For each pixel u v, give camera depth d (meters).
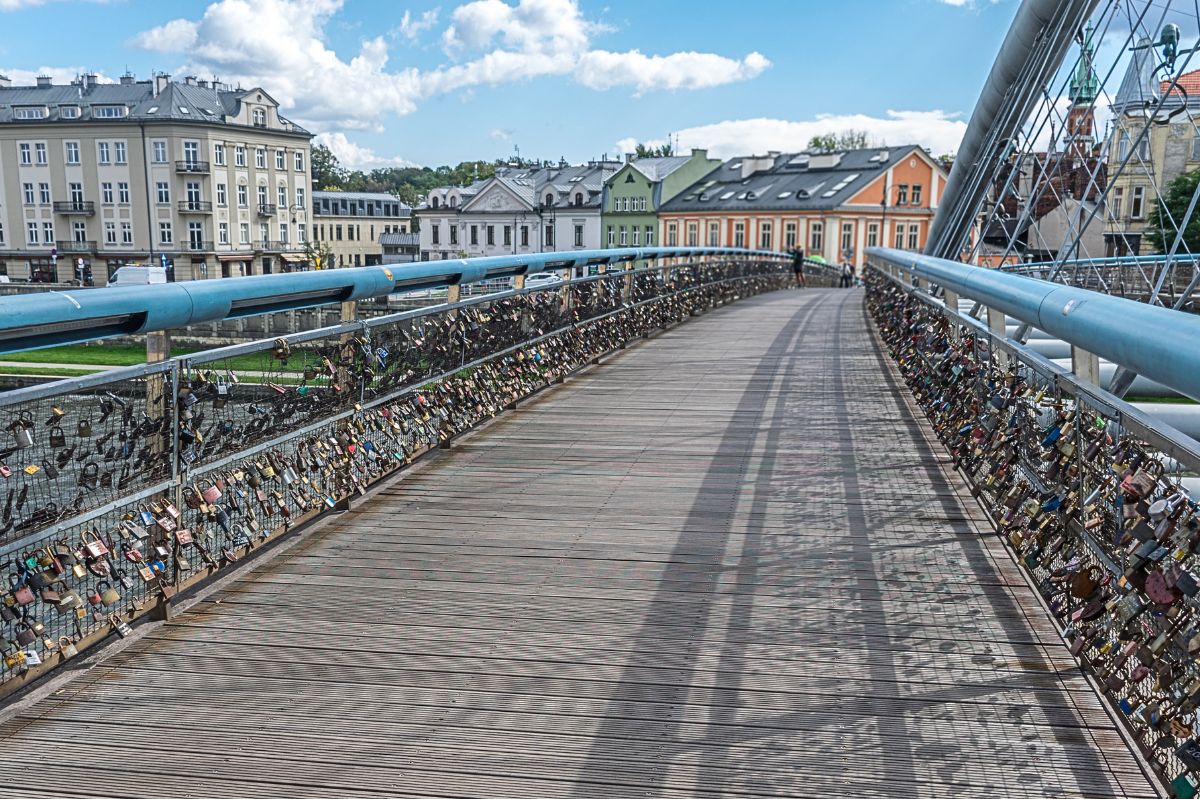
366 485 4.10
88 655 2.60
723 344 9.22
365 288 3.87
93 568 2.46
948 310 5.02
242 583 3.11
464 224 66.31
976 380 4.21
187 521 2.91
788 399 6.24
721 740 2.17
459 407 5.10
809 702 2.34
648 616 2.85
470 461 4.66
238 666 2.54
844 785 2.00
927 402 5.26
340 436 3.85
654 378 7.09
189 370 2.86
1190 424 5.54
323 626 2.79
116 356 18.81
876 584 3.07
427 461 4.66
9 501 2.25
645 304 9.71
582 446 4.96
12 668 2.31
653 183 60.50
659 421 5.57
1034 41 11.07
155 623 2.80
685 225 59.38
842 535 3.54
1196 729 1.88
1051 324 2.59
